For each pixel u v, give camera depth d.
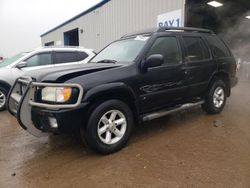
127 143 4.24
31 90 3.73
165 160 3.60
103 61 4.66
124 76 3.95
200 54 5.27
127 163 3.55
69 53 7.82
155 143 4.22
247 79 12.13
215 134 4.57
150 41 4.45
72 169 3.45
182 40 4.96
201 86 5.25
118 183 3.06
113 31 13.14
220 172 3.23
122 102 3.97
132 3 11.15
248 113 5.95
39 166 3.57
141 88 4.17
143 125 5.18
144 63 4.13
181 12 8.38
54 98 3.52
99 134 3.73
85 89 3.56
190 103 5.16
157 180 3.09
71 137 4.69
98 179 3.17
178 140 4.32
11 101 4.48
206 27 13.06
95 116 3.66
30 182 3.16
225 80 5.97
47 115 3.52
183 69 4.79
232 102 7.19
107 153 3.83
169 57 4.63
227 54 6.02
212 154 3.75
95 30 15.62
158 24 9.57
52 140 4.58
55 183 3.12
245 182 2.99
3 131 5.23
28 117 3.76
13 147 4.31
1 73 6.98
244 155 3.70
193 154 3.77
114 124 3.89
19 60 7.25
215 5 12.13
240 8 12.84
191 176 3.15
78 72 3.71
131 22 11.34
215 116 5.69
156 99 4.43
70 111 3.45
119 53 4.71
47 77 3.70
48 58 7.50
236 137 4.41
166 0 9.05
